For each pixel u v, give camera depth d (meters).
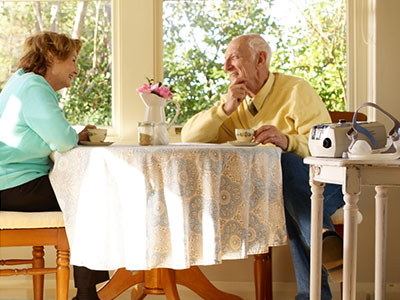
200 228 1.96
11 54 3.19
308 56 3.15
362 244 2.98
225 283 3.03
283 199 2.27
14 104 2.27
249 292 3.02
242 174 2.01
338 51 3.13
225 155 1.99
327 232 2.04
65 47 2.48
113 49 3.13
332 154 1.78
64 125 2.16
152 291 2.38
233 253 2.00
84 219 1.96
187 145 2.27
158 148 1.94
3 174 2.23
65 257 2.11
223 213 1.99
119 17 3.09
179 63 3.17
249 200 2.04
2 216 2.09
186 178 1.94
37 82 2.26
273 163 2.13
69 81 2.55
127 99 3.08
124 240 1.92
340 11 3.13
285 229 2.16
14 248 3.03
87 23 3.18
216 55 3.17
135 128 3.07
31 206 2.24
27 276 3.04
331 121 2.71
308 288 2.25
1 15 3.19
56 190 2.13
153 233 1.91
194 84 3.18
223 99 2.87
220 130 2.82
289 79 2.74
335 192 2.38
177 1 3.17
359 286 2.97
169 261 1.92
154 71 3.11
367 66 3.08
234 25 3.16
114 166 1.93
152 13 3.07
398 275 2.94
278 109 2.70
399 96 2.93
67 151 2.12
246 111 2.77
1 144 2.27
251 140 2.29
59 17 3.19
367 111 3.09
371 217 2.97
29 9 3.19
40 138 2.25
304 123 2.59
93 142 2.32
